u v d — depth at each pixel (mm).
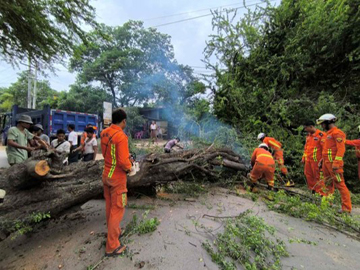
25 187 2453
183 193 4211
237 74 8023
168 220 2947
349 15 6598
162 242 2379
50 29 5051
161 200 3791
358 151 4266
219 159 4820
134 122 18906
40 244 2559
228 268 1948
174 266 2010
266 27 7938
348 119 5715
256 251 2221
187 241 2418
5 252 2469
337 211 3752
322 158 4207
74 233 2729
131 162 2541
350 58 6188
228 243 2316
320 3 6918
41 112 9320
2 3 4125
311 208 3289
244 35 8141
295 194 4320
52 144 5305
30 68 5910
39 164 2324
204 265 2041
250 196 4254
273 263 2152
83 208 3496
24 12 4422
